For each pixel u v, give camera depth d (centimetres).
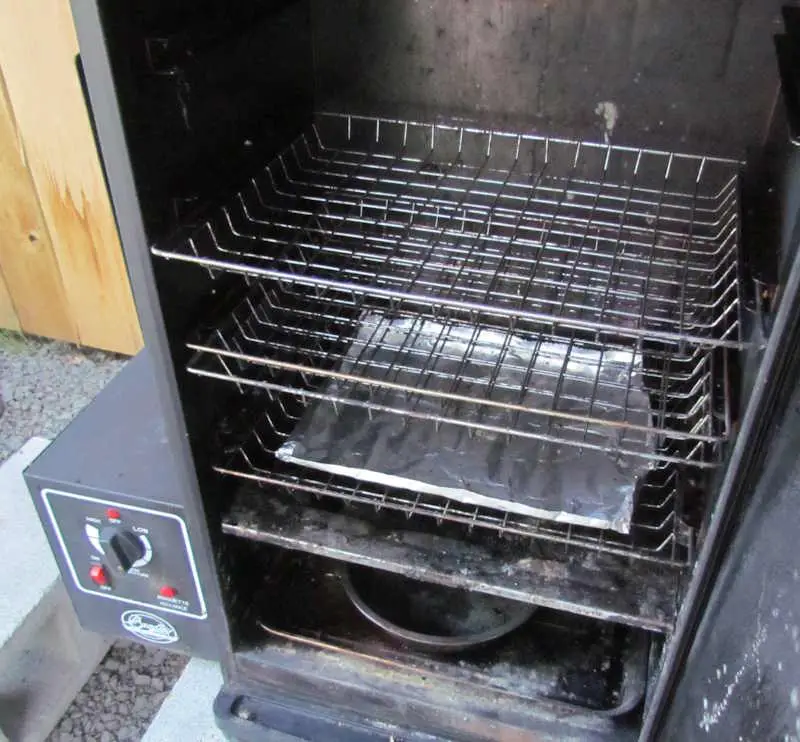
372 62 96
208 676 108
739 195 86
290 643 99
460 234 92
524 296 84
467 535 87
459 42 91
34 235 141
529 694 95
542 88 92
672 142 91
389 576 108
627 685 95
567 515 78
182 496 85
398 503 88
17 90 123
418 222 99
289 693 99
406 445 87
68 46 116
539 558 83
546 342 98
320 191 96
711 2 81
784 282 56
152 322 71
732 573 65
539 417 89
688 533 80
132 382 107
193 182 73
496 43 90
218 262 69
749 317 68
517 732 91
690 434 68
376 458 85
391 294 69
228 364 83
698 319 88
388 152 102
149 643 106
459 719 93
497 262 96
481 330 98
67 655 113
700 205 92
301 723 97
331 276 94
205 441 82
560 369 95
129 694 116
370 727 96
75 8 56
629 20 85
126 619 103
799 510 54
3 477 121
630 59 87
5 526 113
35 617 104
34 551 110
